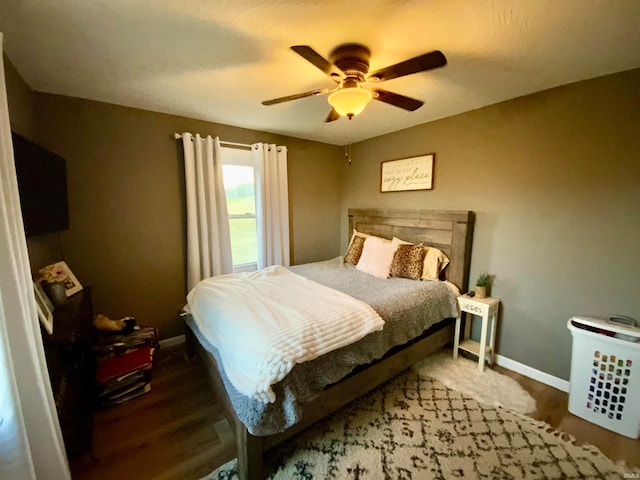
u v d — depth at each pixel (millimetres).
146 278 2773
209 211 2992
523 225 2338
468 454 1604
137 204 2674
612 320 1916
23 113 1957
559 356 2195
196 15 1310
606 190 1926
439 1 1206
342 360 1646
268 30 1426
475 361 2594
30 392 1076
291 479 1455
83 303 1884
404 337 2102
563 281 2152
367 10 1269
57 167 1964
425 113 2713
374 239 3256
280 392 1378
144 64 1778
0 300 925
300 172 3748
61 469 1177
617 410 1751
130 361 2084
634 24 1336
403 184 3271
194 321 2225
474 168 2627
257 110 2641
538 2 1200
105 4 1225
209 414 1940
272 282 2453
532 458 1581
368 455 1596
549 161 2168
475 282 2686
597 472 1498
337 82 1736
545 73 1881
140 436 1747
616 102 1854
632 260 1853
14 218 1123
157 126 2711
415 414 1918
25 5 1215
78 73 1898
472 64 1762
